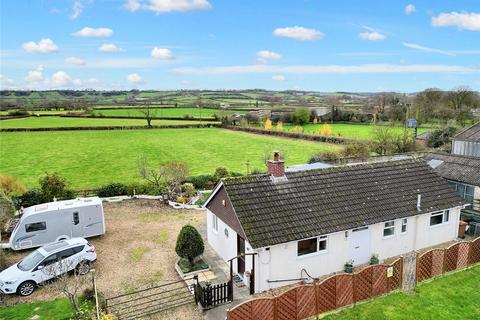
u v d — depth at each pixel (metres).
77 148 82.00
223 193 22.81
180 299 19.25
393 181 26.02
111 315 17.00
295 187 22.91
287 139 99.94
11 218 30.88
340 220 21.70
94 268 23.28
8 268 21.33
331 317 17.23
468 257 22.52
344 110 132.88
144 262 24.17
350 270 21.59
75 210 27.17
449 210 26.22
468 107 95.06
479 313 17.48
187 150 81.62
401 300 18.64
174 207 36.59
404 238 24.31
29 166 62.78
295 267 20.47
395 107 105.75
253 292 19.67
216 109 177.50
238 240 21.50
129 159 70.06
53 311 18.39
